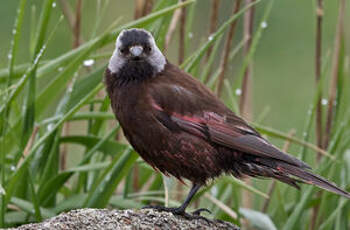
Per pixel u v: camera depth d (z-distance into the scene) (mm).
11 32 19172
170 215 8828
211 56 11250
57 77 10219
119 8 20172
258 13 20531
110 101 10062
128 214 8609
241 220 11234
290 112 19438
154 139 9539
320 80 11320
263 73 20047
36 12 19422
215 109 9594
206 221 9133
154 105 9469
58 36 18578
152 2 11812
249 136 9469
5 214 10453
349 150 11500
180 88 9594
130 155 10055
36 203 9680
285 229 10672
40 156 10695
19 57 18703
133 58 9469
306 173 9117
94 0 20031
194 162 9562
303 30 20484
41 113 10586
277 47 20391
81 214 8438
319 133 12055
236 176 9773
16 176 9594
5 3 19328
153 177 12305
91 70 12109
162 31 10453
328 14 20094
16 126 10500
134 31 9773
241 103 12508
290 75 20078
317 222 11297
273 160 9336
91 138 10789
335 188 8969
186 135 9477
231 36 11742
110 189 10117
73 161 16578
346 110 12789
